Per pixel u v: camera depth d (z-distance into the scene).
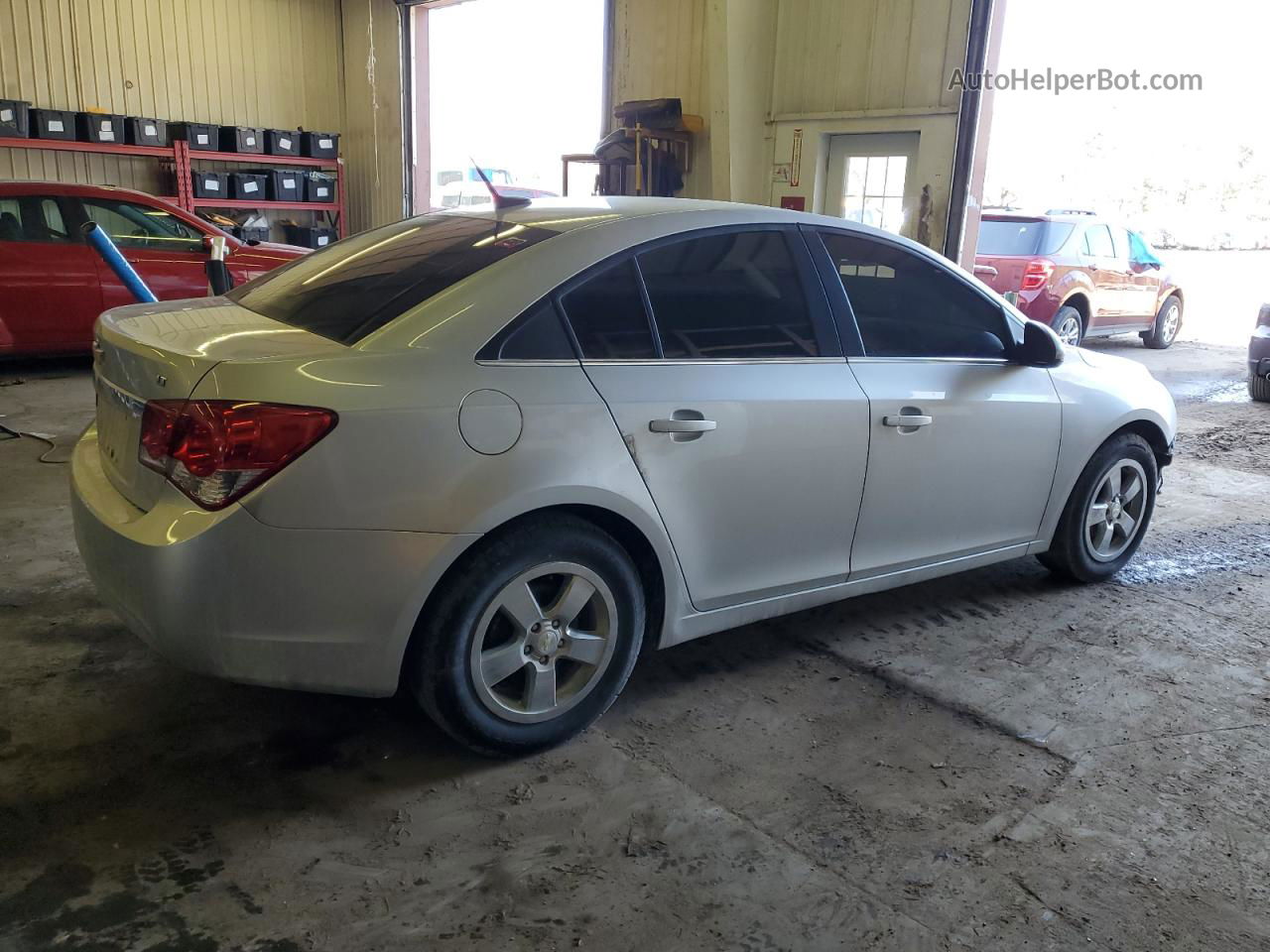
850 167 9.02
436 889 2.11
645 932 2.01
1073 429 3.68
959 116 8.17
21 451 5.43
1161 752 2.80
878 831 2.37
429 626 2.35
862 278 3.12
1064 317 10.08
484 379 2.33
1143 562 4.44
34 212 7.39
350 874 2.14
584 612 2.68
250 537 2.11
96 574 2.36
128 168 11.77
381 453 2.18
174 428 2.15
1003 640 3.53
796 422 2.84
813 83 8.97
